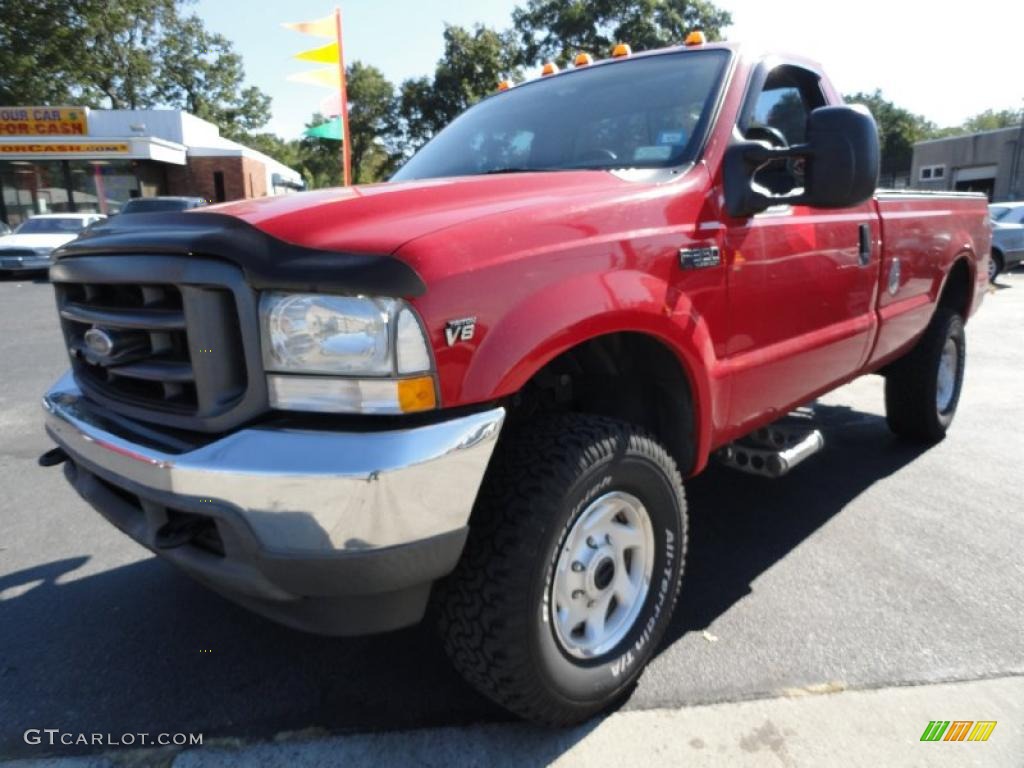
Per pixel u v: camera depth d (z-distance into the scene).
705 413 2.47
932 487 4.02
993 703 2.27
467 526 1.77
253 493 1.65
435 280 1.68
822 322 3.14
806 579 3.05
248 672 2.48
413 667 2.49
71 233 17.36
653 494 2.25
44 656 2.57
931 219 4.07
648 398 2.53
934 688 2.34
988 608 2.81
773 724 2.19
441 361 1.69
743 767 2.02
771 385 2.87
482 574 1.88
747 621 2.74
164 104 41.56
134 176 26.02
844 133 2.29
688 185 2.44
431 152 3.41
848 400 5.91
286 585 1.69
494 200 2.11
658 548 2.34
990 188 40.19
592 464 1.99
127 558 3.31
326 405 1.69
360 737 2.15
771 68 3.06
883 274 3.59
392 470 1.62
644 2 27.58
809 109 3.41
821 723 2.19
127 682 2.43
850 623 2.72
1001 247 15.25
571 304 1.92
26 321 10.30
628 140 2.78
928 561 3.18
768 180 2.91
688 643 2.61
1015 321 10.19
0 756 2.10
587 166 2.76
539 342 1.84
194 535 1.83
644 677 2.42
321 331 1.66
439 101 30.00
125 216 2.18
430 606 2.08
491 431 1.76
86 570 3.20
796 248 2.86
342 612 1.78
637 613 2.31
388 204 1.98
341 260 1.66
